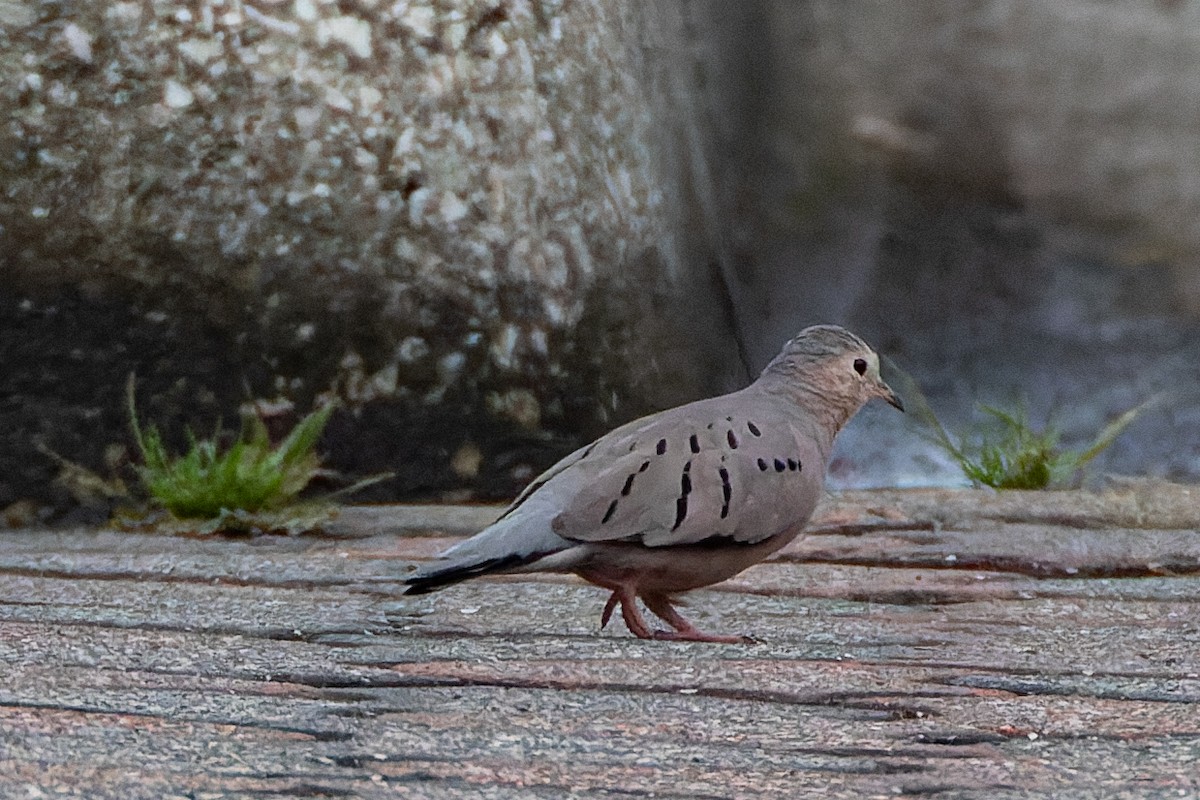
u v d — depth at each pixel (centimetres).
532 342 1345
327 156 1288
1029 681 677
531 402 1341
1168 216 2461
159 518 1197
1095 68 2488
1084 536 1049
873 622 824
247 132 1270
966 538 1042
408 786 510
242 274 1264
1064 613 853
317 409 1280
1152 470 1964
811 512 772
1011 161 2508
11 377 1216
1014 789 520
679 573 739
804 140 2402
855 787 521
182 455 1251
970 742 578
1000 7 2509
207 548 1071
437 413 1307
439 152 1320
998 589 917
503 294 1330
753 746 567
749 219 2259
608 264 1423
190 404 1253
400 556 1024
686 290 1589
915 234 2459
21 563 985
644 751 557
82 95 1237
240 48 1271
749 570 964
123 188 1241
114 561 988
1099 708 631
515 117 1361
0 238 1216
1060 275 2453
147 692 624
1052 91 2500
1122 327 2378
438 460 1307
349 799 496
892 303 2428
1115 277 2444
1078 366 2302
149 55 1251
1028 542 1029
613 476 723
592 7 1479
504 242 1335
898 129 2475
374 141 1300
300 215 1278
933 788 521
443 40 1330
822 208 2417
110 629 761
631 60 1566
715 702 632
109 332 1237
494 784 515
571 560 722
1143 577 976
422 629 781
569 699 632
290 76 1282
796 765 545
